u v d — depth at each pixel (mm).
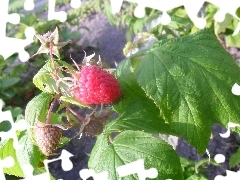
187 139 97
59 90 99
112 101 97
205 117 97
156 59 102
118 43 422
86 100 95
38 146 99
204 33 106
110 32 437
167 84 98
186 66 99
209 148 268
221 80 98
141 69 102
